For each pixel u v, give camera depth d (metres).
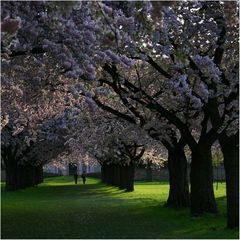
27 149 49.31
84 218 21.97
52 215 23.61
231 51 17.00
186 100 19.31
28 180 62.00
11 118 24.17
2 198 38.78
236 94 16.88
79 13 10.55
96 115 26.33
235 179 16.58
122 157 46.84
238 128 16.52
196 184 21.36
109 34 8.20
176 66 16.03
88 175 107.12
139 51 13.95
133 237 15.43
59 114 25.67
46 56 12.89
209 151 21.45
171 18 13.35
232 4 8.67
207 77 16.36
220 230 16.48
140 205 29.28
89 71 10.88
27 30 10.55
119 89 19.39
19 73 14.23
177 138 28.14
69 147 43.78
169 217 21.56
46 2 9.50
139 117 22.19
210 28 15.27
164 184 68.56
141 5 9.35
